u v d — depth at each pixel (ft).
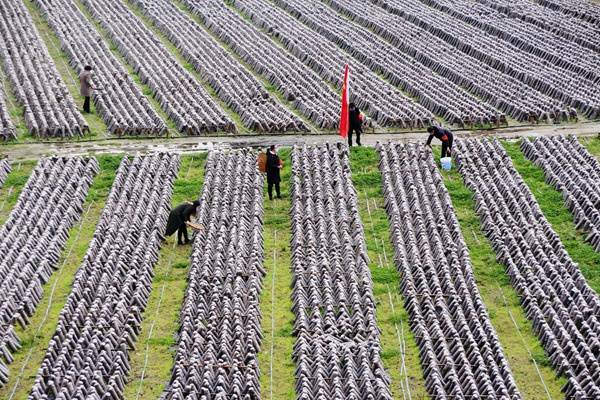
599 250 232.12
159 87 352.49
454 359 188.75
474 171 273.13
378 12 462.19
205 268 218.79
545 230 239.09
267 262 231.50
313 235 234.58
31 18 464.65
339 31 428.56
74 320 199.41
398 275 222.89
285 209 259.19
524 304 209.56
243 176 274.57
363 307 206.80
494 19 440.45
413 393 182.80
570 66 369.09
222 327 195.72
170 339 200.44
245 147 300.20
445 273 217.36
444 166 278.87
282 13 465.06
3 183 272.92
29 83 344.28
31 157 293.84
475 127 315.99
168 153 290.15
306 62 391.24
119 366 186.91
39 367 192.34
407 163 277.85
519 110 322.14
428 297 207.51
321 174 273.13
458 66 371.97
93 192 269.23
